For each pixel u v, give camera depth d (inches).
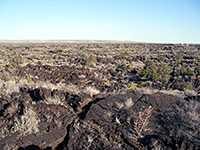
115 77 700.0
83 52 1582.2
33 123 217.9
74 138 201.5
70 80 581.0
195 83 588.1
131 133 211.3
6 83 363.6
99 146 190.7
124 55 1432.1
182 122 220.4
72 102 276.5
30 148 183.6
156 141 195.8
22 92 322.7
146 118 232.7
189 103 266.1
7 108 239.3
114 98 303.0
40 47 2139.5
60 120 233.9
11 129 207.5
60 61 989.8
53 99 280.7
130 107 268.7
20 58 885.2
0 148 179.2
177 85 553.9
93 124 228.4
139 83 600.1
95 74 699.4
